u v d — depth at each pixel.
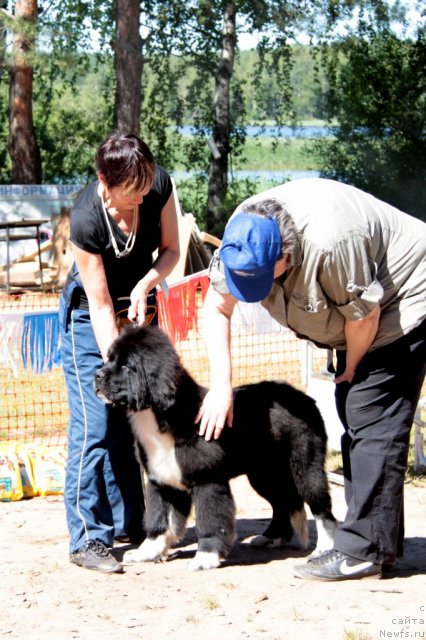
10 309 15.66
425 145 26.92
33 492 6.41
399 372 4.34
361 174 27.55
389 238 4.25
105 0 23.62
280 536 5.17
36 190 20.95
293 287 4.11
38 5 23.25
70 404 4.94
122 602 4.25
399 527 4.72
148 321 4.97
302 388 8.56
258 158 41.34
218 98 25.33
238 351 11.74
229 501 4.77
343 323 4.23
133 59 21.56
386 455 4.35
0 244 20.95
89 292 4.64
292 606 4.09
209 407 4.43
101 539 4.81
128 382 4.43
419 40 26.38
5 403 9.63
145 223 4.72
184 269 15.27
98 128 31.05
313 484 4.82
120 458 5.24
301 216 3.98
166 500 4.91
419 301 4.30
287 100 29.42
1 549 5.15
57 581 4.55
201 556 4.75
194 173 29.95
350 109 27.25
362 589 4.34
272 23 24.52
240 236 3.81
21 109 23.56
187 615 4.04
